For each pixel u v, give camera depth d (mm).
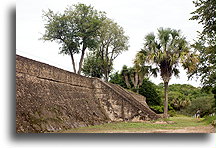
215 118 19828
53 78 17531
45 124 12891
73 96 19562
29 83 14336
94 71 44000
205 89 23281
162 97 55406
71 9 31750
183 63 23922
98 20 31938
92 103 22172
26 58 14453
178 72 25312
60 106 16359
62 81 18844
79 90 21312
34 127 11766
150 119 21406
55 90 17172
